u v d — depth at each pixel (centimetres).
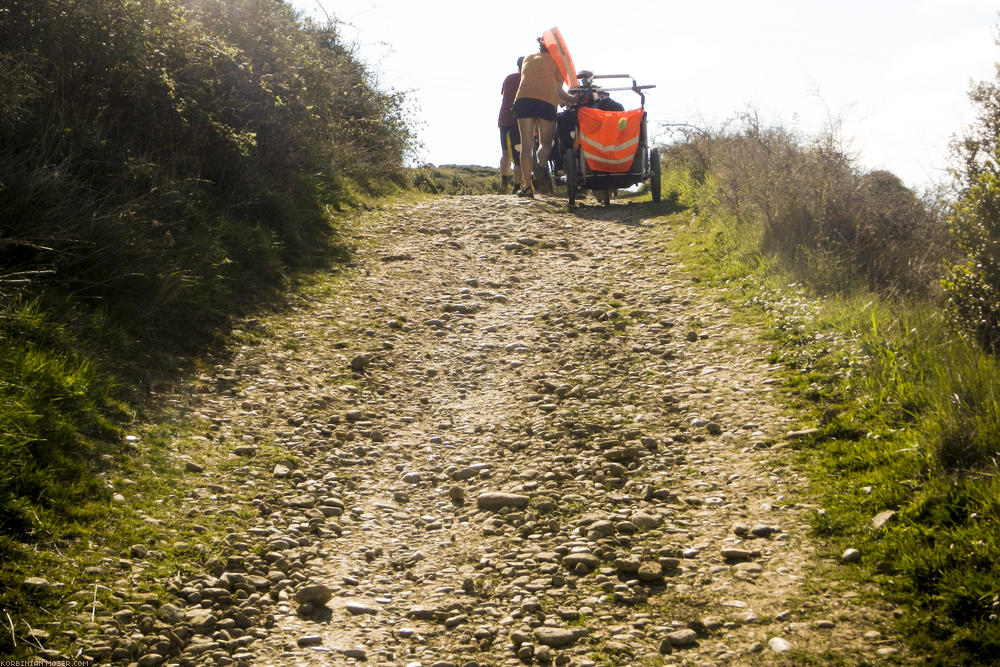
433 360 651
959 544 331
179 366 554
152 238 630
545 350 659
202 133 769
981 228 532
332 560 388
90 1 648
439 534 419
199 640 316
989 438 384
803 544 369
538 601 349
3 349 435
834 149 823
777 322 637
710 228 946
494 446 510
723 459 464
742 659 300
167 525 387
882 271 708
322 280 798
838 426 462
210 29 848
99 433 439
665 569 366
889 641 297
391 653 320
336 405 557
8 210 535
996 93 625
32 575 324
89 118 664
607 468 466
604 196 1235
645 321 702
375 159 1356
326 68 1112
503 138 1386
